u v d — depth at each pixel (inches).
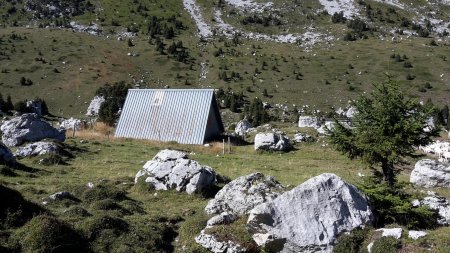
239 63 6259.8
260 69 6018.7
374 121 841.5
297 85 5428.2
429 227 739.4
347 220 697.0
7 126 1560.0
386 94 842.2
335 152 1819.6
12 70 5502.0
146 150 1649.9
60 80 5334.6
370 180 823.1
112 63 5994.1
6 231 685.3
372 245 647.1
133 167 1301.7
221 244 699.4
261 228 705.0
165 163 1074.1
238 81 5590.6
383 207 756.0
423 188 1171.3
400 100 828.6
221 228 730.8
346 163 1609.3
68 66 5728.3
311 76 5693.9
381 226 738.2
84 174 1186.6
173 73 5920.3
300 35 7539.4
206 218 802.2
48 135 1609.3
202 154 1724.9
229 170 1347.2
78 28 7514.8
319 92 5157.5
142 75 5812.0
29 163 1269.7
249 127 2701.8
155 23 7755.9
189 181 1024.2
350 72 5728.3
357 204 715.4
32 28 7155.5
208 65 6230.3
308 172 1363.2
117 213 816.9
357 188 749.3
